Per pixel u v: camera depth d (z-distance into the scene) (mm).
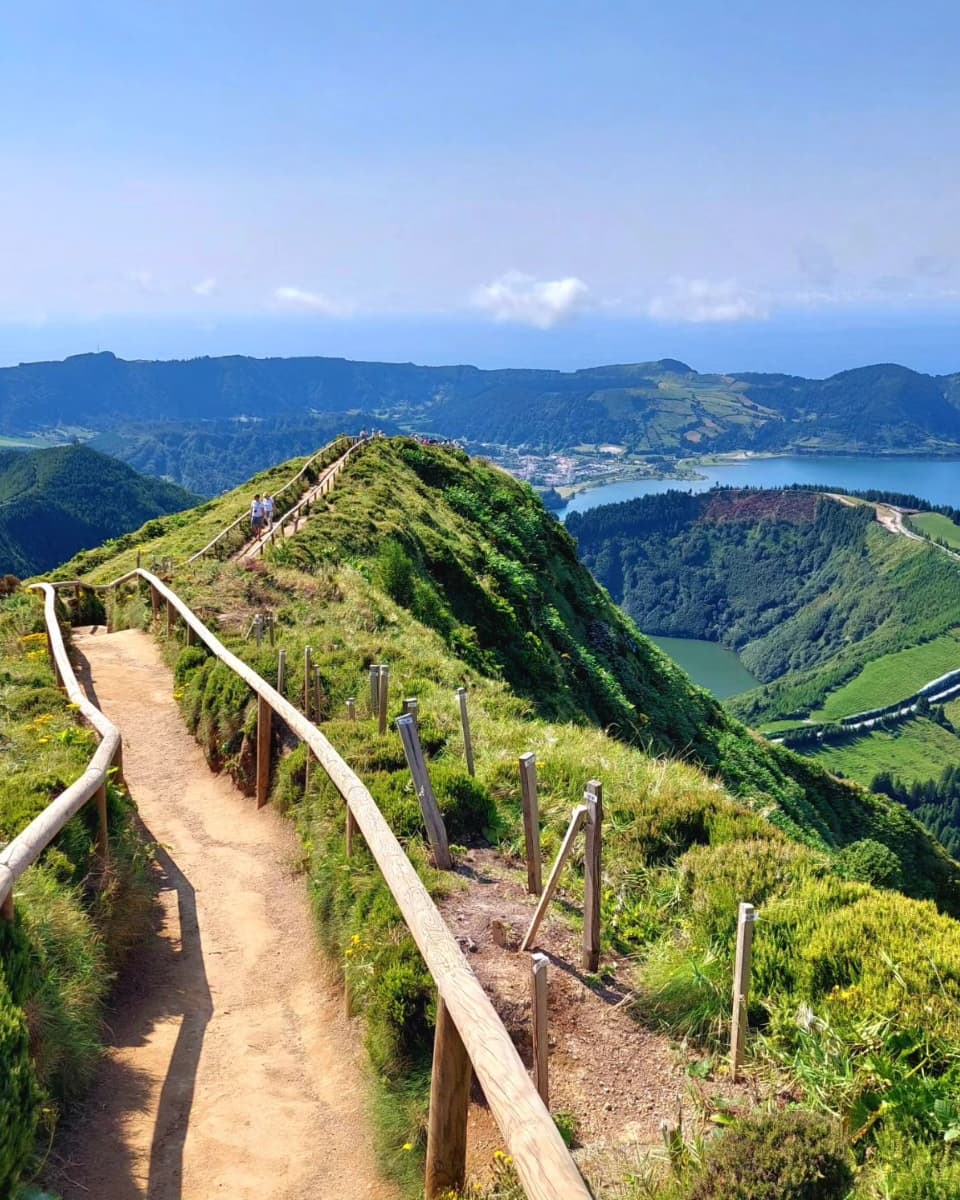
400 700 13547
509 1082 4152
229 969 8180
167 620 20922
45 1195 5055
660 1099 5812
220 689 14047
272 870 10148
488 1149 5527
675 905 8039
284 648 16453
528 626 31188
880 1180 4766
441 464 47562
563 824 9422
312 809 10062
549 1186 3609
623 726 30266
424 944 5523
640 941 7547
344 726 11727
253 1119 6133
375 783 9664
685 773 12117
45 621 21047
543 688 27844
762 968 6766
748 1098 5781
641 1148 5309
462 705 10570
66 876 7656
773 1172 4570
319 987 7805
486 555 35156
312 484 41312
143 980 7902
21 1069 5074
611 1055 6188
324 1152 5867
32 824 6910
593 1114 5664
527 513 46125
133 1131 5891
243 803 12141
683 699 38781
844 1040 5969
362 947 7121
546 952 7164
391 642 19500
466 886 8070
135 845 9578
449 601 29031
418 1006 6363
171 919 9031
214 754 13352
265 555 26000
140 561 31172
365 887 7887
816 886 7789
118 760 11273
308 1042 7090
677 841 9172
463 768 10555
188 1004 7586
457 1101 5086
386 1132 5875
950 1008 6074
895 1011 6090
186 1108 6207
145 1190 5387
